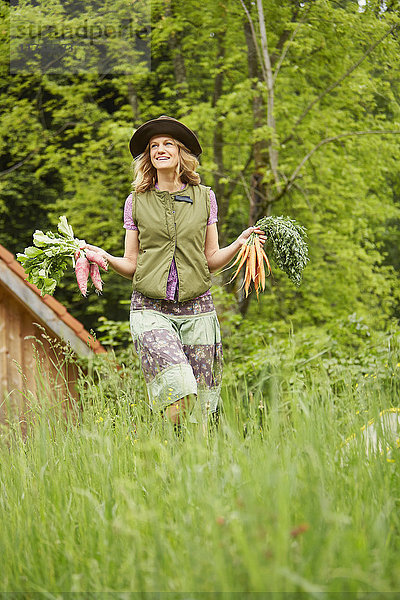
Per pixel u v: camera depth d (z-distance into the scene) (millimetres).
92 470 2695
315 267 13250
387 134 12383
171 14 11820
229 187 13594
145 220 4148
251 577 1524
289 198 13602
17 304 7898
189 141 4262
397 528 2059
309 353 7281
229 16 11727
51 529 2258
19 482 2811
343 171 12547
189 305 4199
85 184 13438
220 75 12805
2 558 2221
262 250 4129
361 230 12969
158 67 12992
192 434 2869
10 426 3625
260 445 2643
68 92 12766
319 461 2225
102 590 1854
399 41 11031
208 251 4352
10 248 16484
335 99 12383
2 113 13547
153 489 2352
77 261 4109
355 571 1589
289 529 1734
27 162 14305
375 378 3115
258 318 13758
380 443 2762
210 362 4230
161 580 1768
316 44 11305
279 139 12531
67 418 3518
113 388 3812
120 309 16031
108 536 2107
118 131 11156
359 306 13070
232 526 1756
